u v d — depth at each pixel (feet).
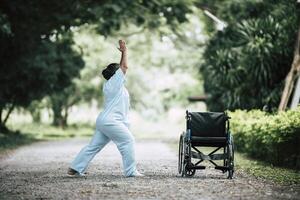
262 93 85.35
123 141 42.73
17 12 87.56
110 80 42.75
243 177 43.09
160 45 196.03
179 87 217.56
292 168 50.42
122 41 43.11
